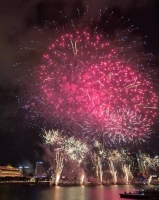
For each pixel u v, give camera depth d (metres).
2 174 125.75
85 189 92.06
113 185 119.00
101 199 63.25
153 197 59.22
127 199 62.34
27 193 74.69
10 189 86.75
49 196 69.25
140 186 115.06
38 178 125.69
